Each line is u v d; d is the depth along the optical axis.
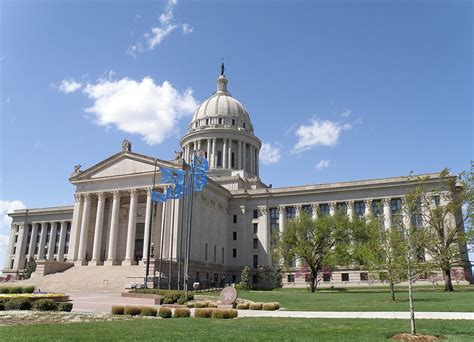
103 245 74.50
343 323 19.45
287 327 17.95
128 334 15.71
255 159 108.69
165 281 55.31
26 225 106.44
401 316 22.80
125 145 73.81
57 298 31.72
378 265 35.56
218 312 23.30
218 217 81.25
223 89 119.31
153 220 68.25
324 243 58.69
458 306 27.80
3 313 24.48
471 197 48.84
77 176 75.31
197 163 45.62
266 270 76.38
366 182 78.31
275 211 85.06
